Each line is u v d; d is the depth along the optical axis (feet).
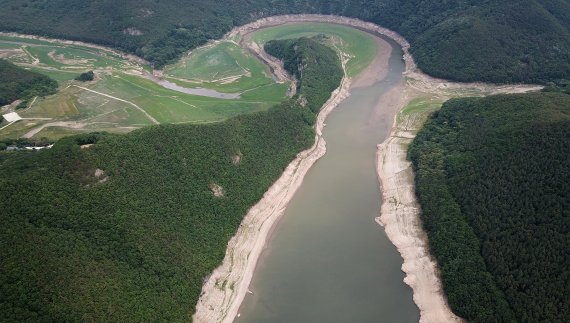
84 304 317.22
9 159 431.84
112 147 420.77
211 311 378.32
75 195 376.07
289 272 422.00
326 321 375.04
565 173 416.05
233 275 413.39
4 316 286.46
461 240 420.36
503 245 397.39
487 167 472.85
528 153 456.04
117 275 348.38
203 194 450.30
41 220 347.56
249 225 467.52
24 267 312.71
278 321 375.66
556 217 389.60
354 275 417.90
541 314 340.59
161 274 369.91
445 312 377.91
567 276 350.84
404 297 397.19
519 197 425.69
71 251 341.21
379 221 480.64
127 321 327.47
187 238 409.28
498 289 372.17
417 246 441.27
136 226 384.68
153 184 422.82
